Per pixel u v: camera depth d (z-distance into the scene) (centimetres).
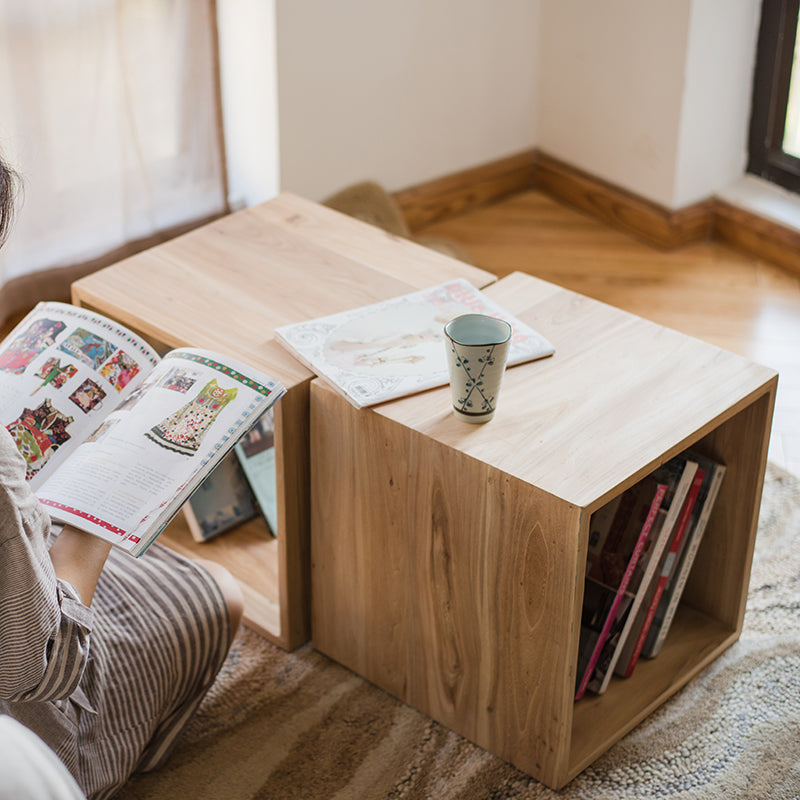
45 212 235
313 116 260
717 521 160
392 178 285
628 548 147
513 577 131
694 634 166
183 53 241
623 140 284
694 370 144
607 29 275
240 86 255
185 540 184
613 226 294
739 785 143
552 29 291
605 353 148
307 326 152
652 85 269
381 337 150
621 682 157
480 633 139
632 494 147
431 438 132
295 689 159
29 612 100
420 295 159
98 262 247
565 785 142
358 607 154
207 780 144
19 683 104
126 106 237
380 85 269
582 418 135
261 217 184
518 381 142
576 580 125
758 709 155
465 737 150
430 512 137
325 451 146
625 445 130
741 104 273
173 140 251
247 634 169
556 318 156
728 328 247
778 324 249
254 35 246
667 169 274
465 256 274
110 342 139
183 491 120
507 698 141
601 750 146
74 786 64
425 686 151
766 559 181
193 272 168
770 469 201
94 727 127
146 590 137
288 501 152
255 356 149
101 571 124
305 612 164
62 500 119
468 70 285
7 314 240
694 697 157
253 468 183
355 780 144
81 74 228
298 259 172
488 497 129
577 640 131
